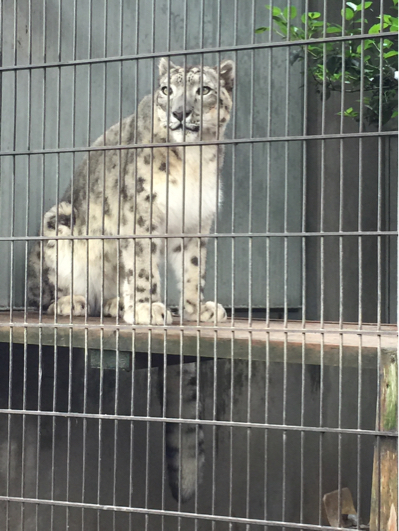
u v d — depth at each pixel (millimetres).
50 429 4230
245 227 5609
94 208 3979
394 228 6016
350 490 6180
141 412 4727
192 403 4230
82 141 4566
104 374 4547
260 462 5621
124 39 4750
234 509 5445
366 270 6125
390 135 2107
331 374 6129
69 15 4422
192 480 4129
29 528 4090
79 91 4531
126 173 3732
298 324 4023
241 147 5566
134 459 4684
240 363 5512
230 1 5363
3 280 4121
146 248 3629
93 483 4465
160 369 4730
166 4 4957
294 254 5902
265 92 5645
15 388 4055
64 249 4020
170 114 3590
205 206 3787
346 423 6199
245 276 5609
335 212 5977
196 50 2332
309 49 4664
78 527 4359
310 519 5895
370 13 6023
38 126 4293
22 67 2592
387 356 2275
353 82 4805
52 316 3854
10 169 4133
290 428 2205
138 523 4738
